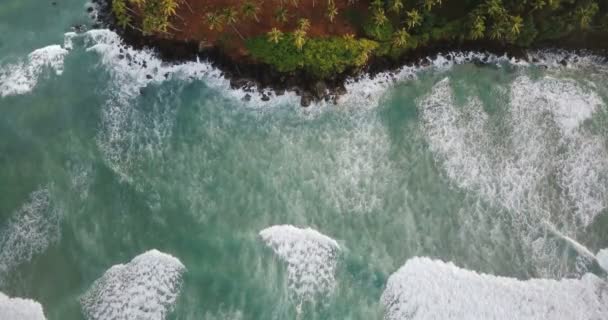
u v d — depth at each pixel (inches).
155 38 1338.6
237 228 1250.0
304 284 1206.9
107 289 1184.8
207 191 1277.1
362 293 1211.2
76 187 1264.8
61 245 1219.9
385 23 1318.9
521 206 1296.8
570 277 1244.5
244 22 1323.8
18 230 1222.9
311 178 1298.0
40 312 1170.0
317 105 1353.3
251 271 1214.3
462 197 1300.4
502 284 1222.9
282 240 1233.4
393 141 1344.7
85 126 1321.4
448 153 1333.7
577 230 1289.4
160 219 1250.6
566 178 1323.8
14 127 1315.2
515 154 1339.8
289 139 1330.0
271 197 1278.3
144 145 1309.1
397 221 1274.6
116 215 1248.8
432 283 1218.6
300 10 1343.5
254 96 1352.1
